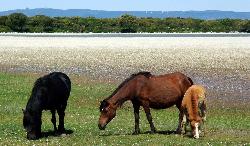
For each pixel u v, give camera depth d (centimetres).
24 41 7675
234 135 1845
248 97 2855
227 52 5672
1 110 2419
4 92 2958
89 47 6575
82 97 2839
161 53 5600
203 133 1852
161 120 2225
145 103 1805
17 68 4266
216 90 3097
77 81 3453
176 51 5866
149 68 4228
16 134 1875
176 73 1836
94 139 1758
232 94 2953
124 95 1784
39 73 3925
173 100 1803
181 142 1678
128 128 2017
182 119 1823
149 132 1881
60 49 6250
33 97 1750
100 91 3041
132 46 6712
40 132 1788
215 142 1695
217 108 2558
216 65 4375
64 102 1880
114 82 3419
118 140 1730
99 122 1772
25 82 3384
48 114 2384
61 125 1906
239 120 2214
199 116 1741
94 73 3897
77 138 1783
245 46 6619
